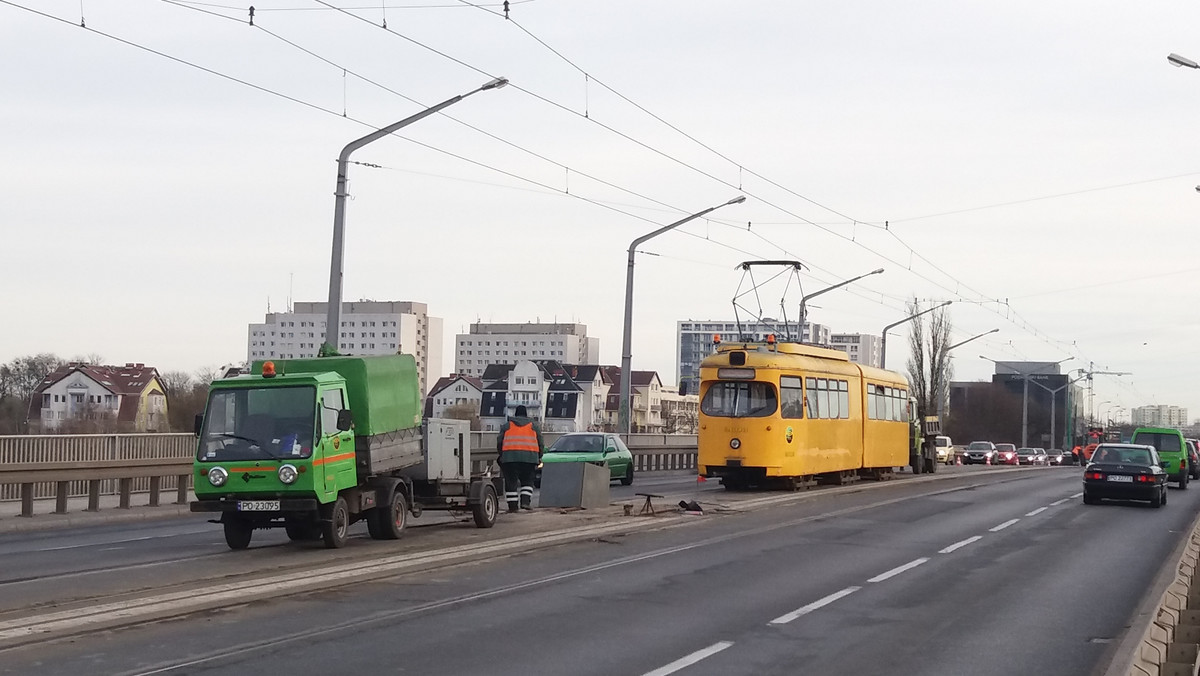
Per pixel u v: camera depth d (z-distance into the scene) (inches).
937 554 734.5
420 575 587.2
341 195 1080.2
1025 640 443.8
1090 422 5777.6
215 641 403.2
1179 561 687.7
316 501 661.9
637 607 499.2
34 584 536.4
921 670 384.5
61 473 911.7
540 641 417.1
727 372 1315.2
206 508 662.5
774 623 466.9
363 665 369.1
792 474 1320.1
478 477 866.1
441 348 5246.1
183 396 2965.1
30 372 3449.8
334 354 790.5
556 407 4911.4
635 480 1680.6
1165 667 373.4
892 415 1723.7
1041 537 875.4
